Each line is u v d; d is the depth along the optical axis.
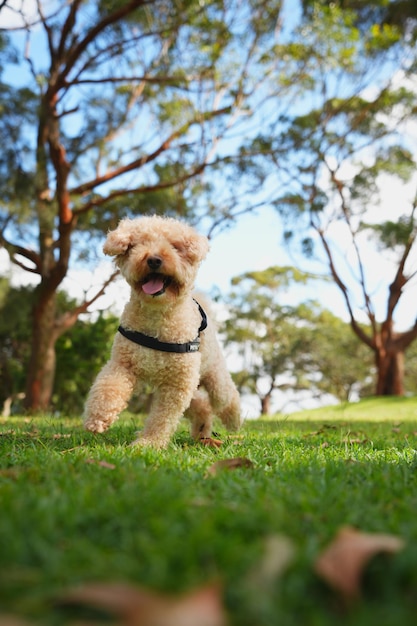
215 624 1.01
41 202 14.31
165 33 14.24
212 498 1.93
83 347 17.31
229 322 33.00
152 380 3.94
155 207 16.48
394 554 1.28
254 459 3.04
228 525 1.51
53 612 1.07
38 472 2.21
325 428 6.32
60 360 17.23
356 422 8.88
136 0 12.72
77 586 1.15
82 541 1.38
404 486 2.19
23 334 19.17
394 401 17.80
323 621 1.04
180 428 5.63
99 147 15.46
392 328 22.36
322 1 15.00
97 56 14.23
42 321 14.84
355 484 2.29
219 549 1.32
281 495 1.93
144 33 13.84
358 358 36.03
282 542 1.31
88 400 3.85
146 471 2.35
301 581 1.19
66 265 14.45
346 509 1.78
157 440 3.82
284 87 15.27
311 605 1.13
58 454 2.84
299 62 15.12
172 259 3.75
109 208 16.56
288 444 4.06
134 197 16.42
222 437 4.78
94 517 1.54
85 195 15.32
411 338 22.05
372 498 1.99
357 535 1.33
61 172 14.12
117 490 1.95
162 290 3.71
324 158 18.58
